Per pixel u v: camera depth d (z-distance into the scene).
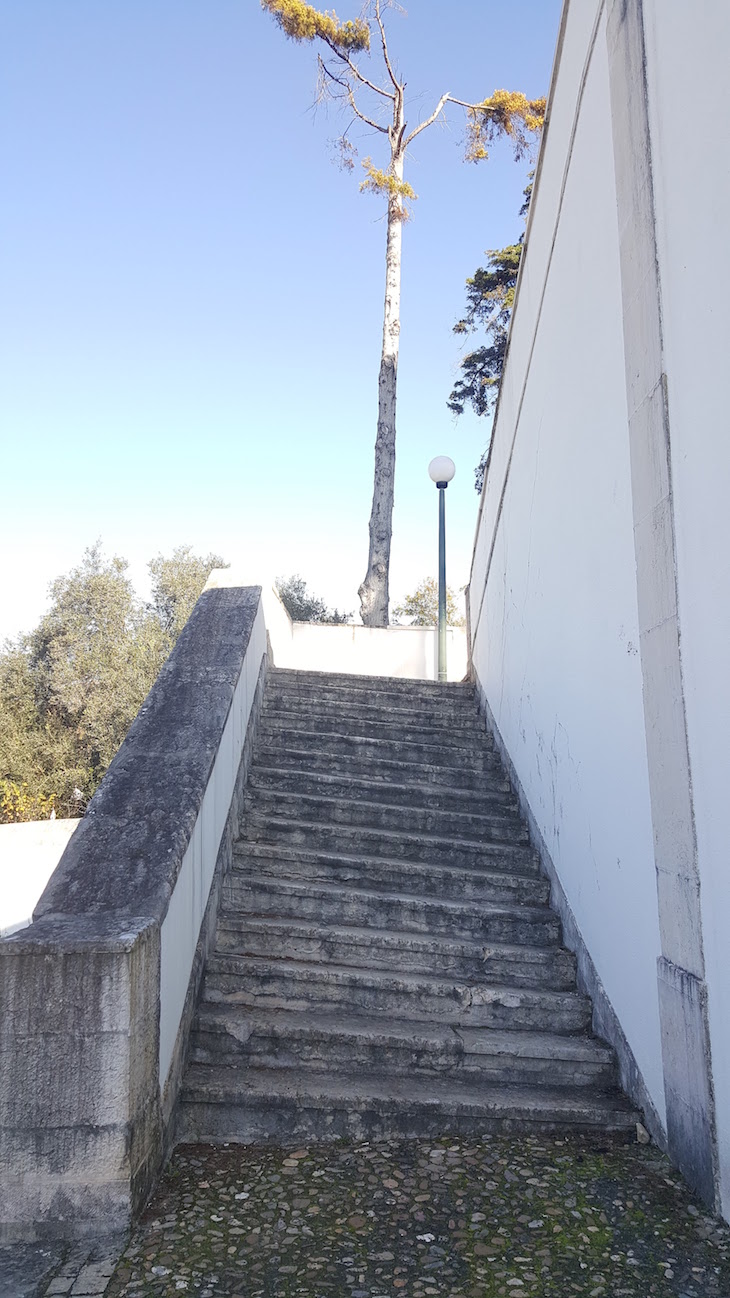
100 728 17.02
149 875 3.36
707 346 3.12
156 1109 3.14
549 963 4.66
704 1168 3.05
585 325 4.71
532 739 5.96
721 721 3.00
